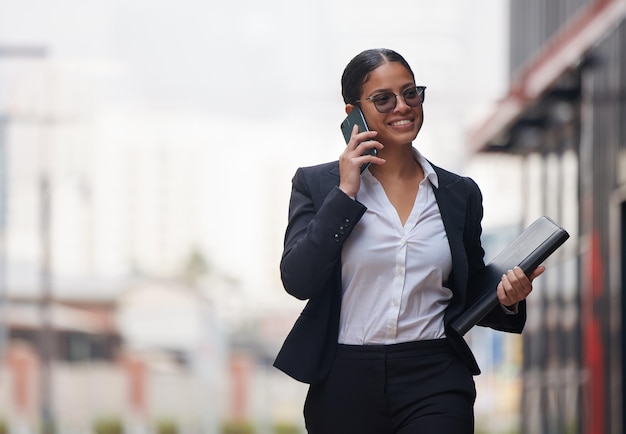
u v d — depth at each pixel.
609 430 22.28
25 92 51.59
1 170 59.81
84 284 94.81
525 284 6.68
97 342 97.50
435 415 6.62
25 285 69.94
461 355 6.79
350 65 6.87
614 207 22.00
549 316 35.06
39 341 73.69
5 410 72.06
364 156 6.61
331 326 6.75
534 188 38.53
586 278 26.81
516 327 6.97
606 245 22.84
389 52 6.83
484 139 41.00
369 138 6.66
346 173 6.61
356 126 6.71
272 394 110.81
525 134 39.09
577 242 29.20
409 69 6.82
